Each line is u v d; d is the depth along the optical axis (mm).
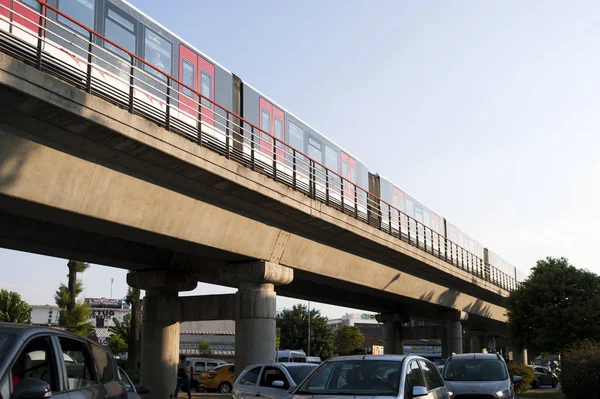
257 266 23156
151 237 19047
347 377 8344
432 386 9281
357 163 34531
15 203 14844
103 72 16484
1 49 13633
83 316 41219
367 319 148250
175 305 25250
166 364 24906
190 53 21609
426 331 47812
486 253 57969
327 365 8719
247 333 23062
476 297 50719
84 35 17125
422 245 38156
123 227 17594
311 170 28578
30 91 13352
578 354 22750
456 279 42469
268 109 26109
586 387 19812
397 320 47375
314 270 26938
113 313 105250
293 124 28000
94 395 5887
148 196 17812
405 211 40094
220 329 88438
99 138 15453
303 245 25641
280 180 22953
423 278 39125
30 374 5125
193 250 21484
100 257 22516
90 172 15969
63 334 5840
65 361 5695
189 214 19438
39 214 15984
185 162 17688
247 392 15273
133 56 16391
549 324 40156
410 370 8602
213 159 18656
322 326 77125
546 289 41312
